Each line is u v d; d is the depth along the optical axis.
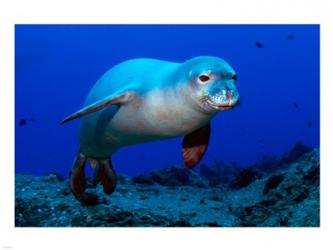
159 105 5.83
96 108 6.09
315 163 9.14
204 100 5.16
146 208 9.79
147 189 12.97
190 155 6.86
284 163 20.77
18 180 11.89
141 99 6.04
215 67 5.18
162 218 7.80
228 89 5.02
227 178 20.58
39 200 8.70
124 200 10.79
